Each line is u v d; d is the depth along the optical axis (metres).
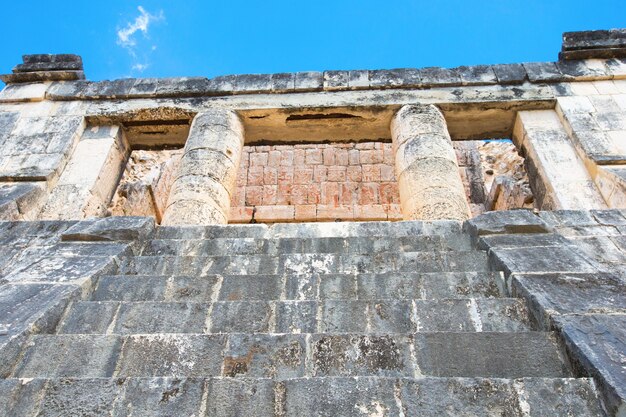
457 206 7.54
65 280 4.21
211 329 3.60
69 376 3.08
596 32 10.73
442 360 3.06
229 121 9.68
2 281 4.24
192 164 8.62
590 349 2.86
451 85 10.15
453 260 4.64
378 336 3.20
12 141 9.34
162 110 10.05
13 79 10.82
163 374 3.06
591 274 3.88
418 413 2.55
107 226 5.55
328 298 4.09
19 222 5.89
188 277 4.32
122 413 2.61
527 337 3.15
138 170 14.57
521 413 2.53
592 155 8.27
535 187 8.96
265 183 14.63
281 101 10.05
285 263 4.70
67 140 9.40
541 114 9.70
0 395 2.69
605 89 9.77
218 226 5.84
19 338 3.25
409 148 8.79
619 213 5.58
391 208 13.89
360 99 9.98
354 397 2.63
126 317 3.74
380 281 4.19
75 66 10.94
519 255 4.39
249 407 2.62
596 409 2.53
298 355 3.12
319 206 14.05
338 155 15.04
